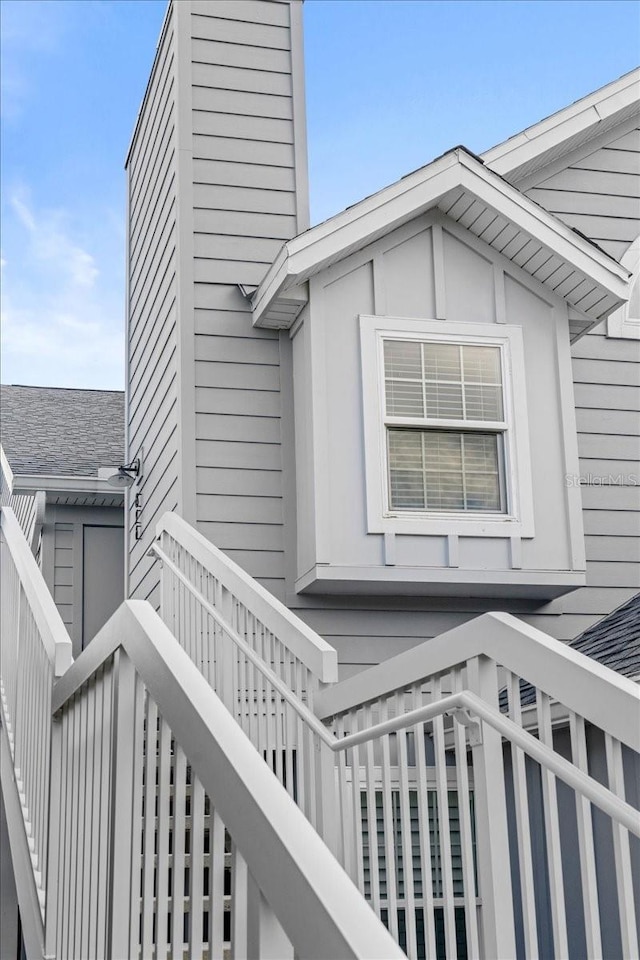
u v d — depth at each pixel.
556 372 6.70
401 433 6.42
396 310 6.55
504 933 2.68
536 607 6.88
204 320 6.86
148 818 2.32
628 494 7.36
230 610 5.32
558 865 2.54
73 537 10.78
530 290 6.78
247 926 1.61
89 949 2.76
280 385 6.84
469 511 6.38
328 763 4.08
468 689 3.16
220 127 7.21
